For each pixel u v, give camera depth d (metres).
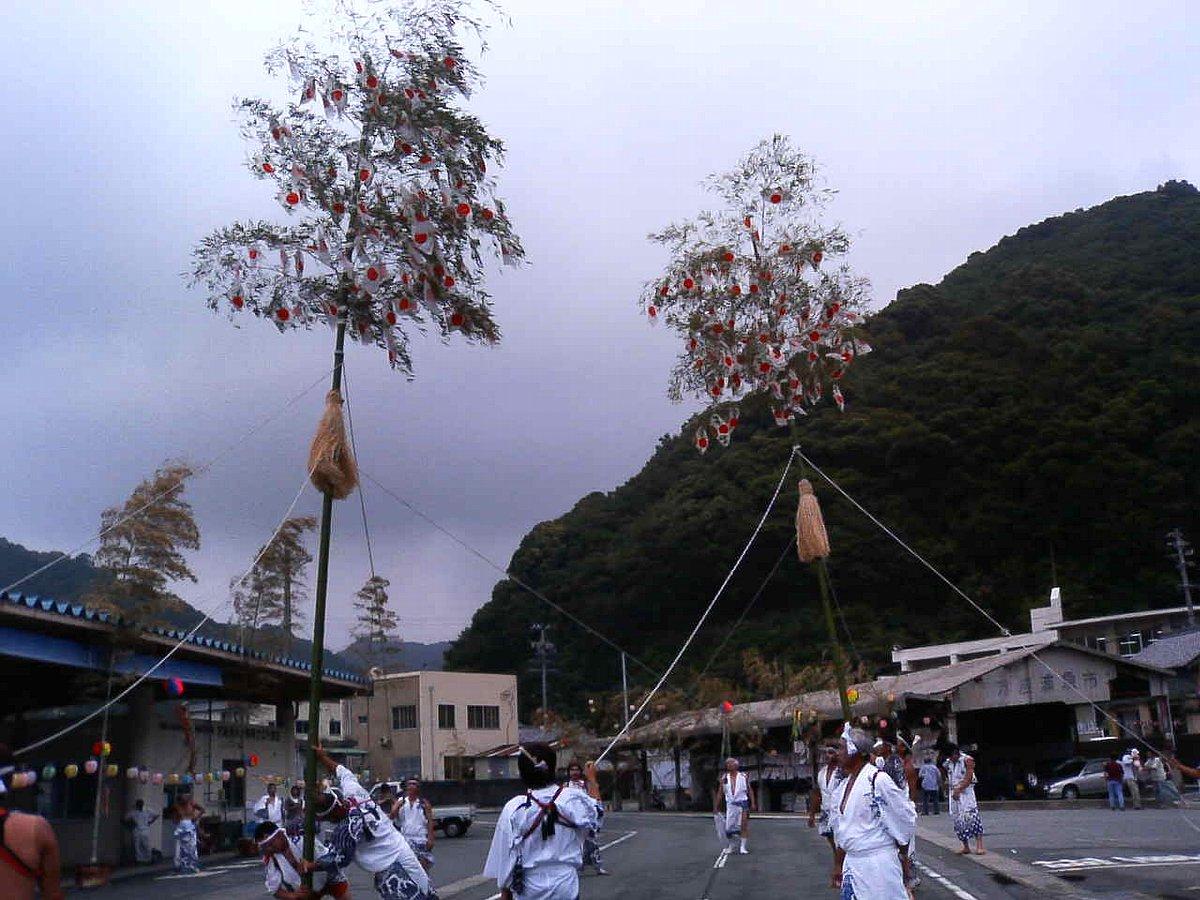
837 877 11.45
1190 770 15.65
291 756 35.84
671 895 15.37
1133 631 53.53
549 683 67.00
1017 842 20.98
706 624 64.31
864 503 63.88
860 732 7.93
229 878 23.55
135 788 27.92
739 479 65.81
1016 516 62.12
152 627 24.25
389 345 11.06
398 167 11.04
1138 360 66.06
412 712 63.16
